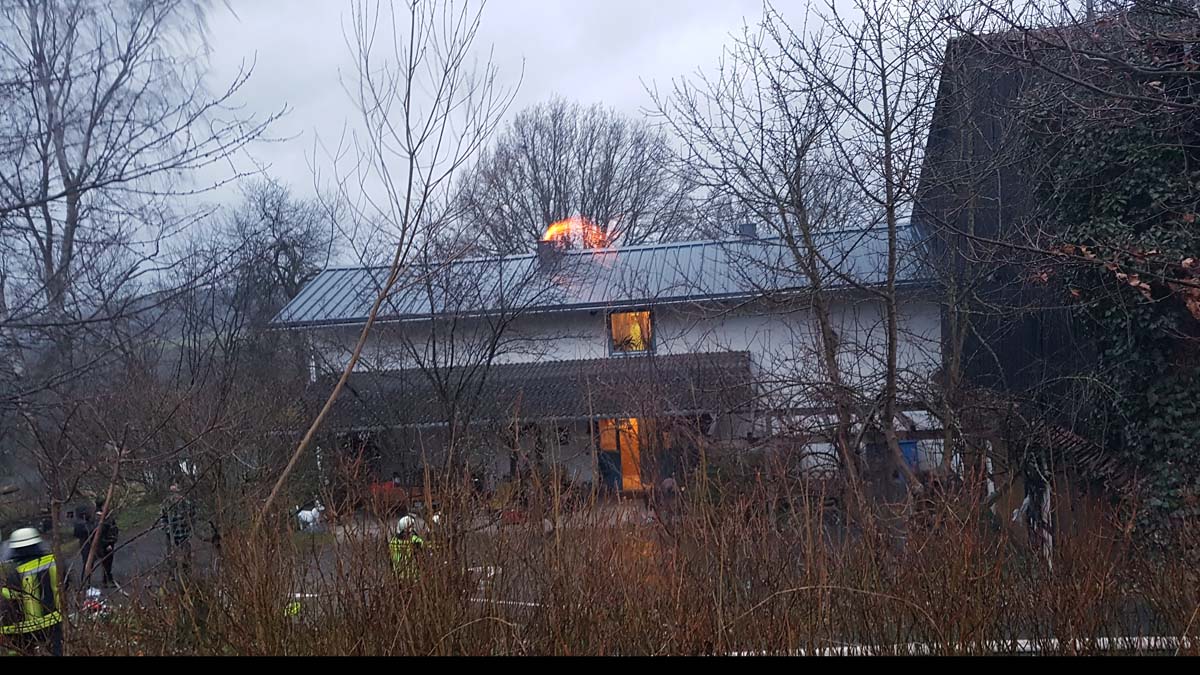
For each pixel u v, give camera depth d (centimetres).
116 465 439
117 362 441
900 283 819
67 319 379
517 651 383
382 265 986
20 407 385
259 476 716
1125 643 417
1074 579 425
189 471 621
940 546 439
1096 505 634
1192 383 755
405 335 1034
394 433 934
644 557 428
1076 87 690
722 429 775
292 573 401
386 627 376
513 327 1257
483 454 808
